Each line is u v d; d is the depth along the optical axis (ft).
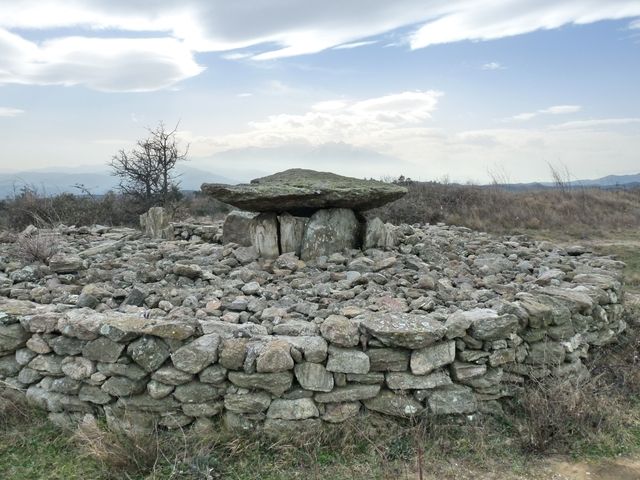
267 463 11.17
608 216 46.37
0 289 16.22
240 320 14.06
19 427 12.55
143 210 44.70
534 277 19.44
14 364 13.38
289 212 22.38
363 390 12.02
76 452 11.69
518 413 12.96
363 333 12.25
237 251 21.08
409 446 11.67
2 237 25.84
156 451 11.17
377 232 22.34
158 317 13.53
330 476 10.87
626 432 12.54
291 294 16.34
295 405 11.68
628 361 16.20
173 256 21.11
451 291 16.90
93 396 12.37
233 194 20.47
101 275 18.01
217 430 11.84
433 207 45.55
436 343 12.32
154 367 11.76
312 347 11.78
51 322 12.79
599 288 16.72
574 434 12.34
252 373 11.62
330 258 20.38
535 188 58.08
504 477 11.00
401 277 18.11
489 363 12.86
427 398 12.33
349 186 21.95
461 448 11.75
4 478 10.92
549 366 13.64
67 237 26.66
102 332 12.05
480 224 42.14
